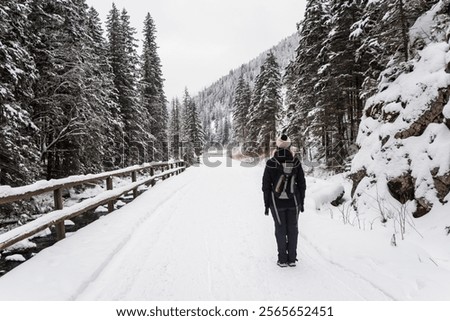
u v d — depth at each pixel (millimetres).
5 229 8992
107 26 23531
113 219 6785
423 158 6457
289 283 3754
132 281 3875
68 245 5043
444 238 4945
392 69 9609
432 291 3285
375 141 8477
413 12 10180
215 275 4012
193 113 53969
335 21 15625
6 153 8445
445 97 6602
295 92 22203
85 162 15609
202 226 6367
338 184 10250
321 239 5156
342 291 3527
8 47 8375
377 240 4867
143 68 29703
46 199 13805
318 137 19984
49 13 12383
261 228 6137
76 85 13438
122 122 21312
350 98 17000
